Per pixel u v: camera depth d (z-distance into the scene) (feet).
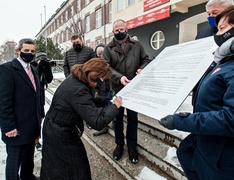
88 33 49.83
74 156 4.85
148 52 26.13
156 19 21.86
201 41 4.39
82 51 10.48
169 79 4.21
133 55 6.55
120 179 6.73
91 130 10.28
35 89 6.26
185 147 3.86
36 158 8.76
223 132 2.62
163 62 5.07
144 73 5.40
